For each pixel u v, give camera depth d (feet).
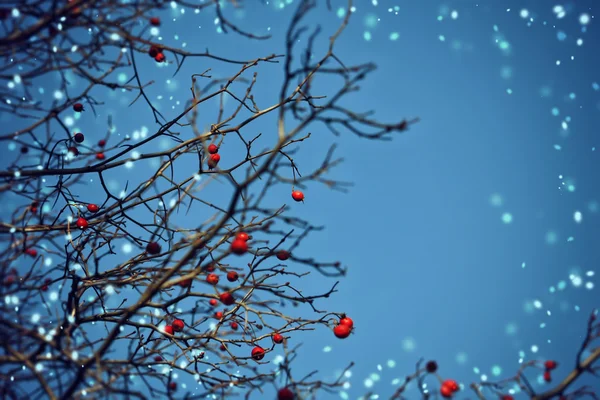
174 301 5.68
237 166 5.94
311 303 5.82
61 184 5.91
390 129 5.32
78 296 5.81
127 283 5.83
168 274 5.54
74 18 5.70
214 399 5.69
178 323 5.88
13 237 5.76
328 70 5.41
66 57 5.74
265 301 5.86
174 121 5.95
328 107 5.34
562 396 5.42
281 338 5.81
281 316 5.82
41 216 5.87
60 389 5.50
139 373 5.66
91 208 5.97
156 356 5.93
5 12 5.62
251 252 5.81
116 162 5.93
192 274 5.59
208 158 5.91
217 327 5.86
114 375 5.72
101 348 5.58
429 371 5.54
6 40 5.58
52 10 5.59
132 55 5.84
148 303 5.67
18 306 5.70
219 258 5.53
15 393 5.53
